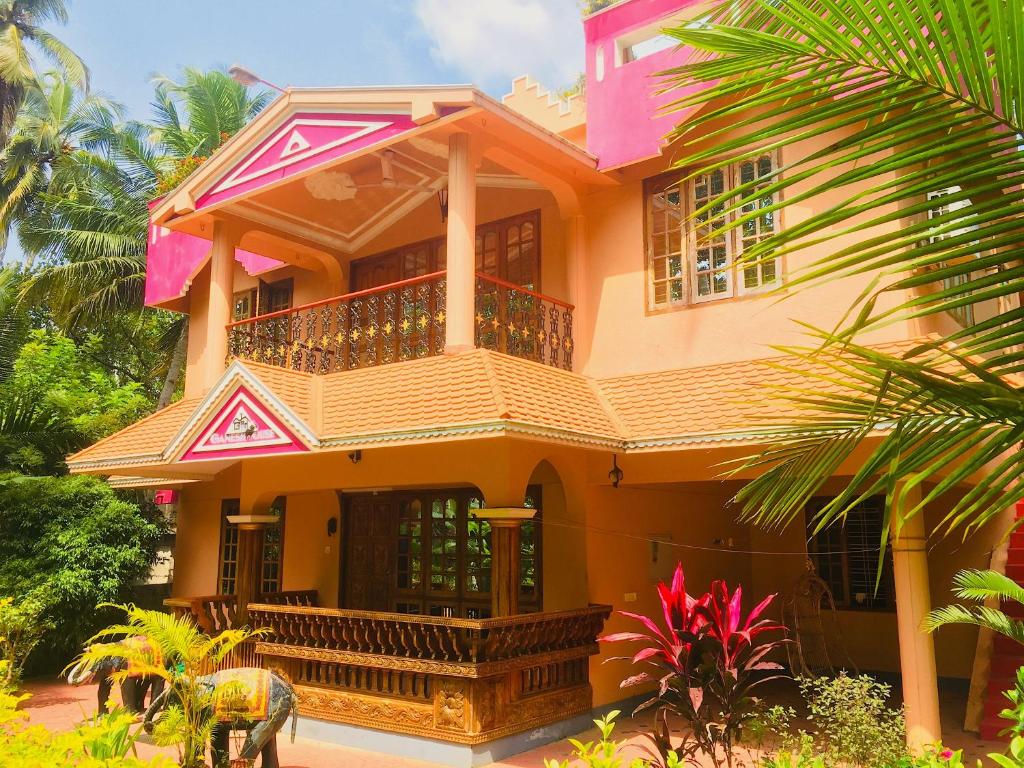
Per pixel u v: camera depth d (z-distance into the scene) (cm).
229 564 1462
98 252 2092
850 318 847
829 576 1226
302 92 993
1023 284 246
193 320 1570
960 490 1046
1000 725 809
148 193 2255
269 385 906
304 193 1136
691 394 891
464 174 884
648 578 1027
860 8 258
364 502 1227
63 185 2428
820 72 273
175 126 2569
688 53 941
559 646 869
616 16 1014
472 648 771
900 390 319
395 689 840
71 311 2117
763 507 397
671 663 557
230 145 1077
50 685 1212
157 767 373
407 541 1163
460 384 815
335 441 841
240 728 671
